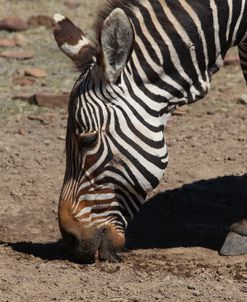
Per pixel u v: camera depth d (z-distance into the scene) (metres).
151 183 18.36
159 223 22.67
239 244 20.03
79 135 18.06
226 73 35.69
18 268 18.77
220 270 18.78
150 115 18.19
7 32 40.03
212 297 17.09
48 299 16.92
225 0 18.59
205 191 24.56
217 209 23.45
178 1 18.41
